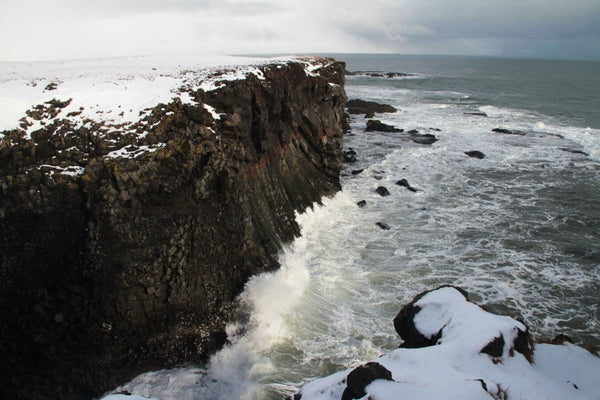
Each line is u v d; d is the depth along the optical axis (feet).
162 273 45.37
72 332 41.57
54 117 51.75
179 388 41.24
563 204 87.15
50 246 43.57
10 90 58.13
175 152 49.80
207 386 41.93
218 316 48.11
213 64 83.41
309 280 57.77
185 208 48.88
